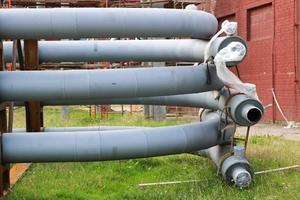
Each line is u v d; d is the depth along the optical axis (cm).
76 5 1758
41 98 689
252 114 734
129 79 696
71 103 938
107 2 1741
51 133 713
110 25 692
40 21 679
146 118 1950
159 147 732
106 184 784
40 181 799
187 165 903
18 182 794
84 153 705
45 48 970
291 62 1808
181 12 726
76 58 972
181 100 944
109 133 721
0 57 716
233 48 714
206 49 750
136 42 957
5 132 740
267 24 1962
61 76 687
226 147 792
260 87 1995
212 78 747
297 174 800
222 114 780
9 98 687
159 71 712
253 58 2042
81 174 846
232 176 730
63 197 707
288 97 1828
